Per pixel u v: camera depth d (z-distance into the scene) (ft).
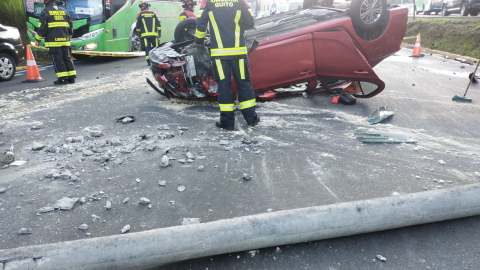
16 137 13.82
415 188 9.49
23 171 10.85
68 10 32.32
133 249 6.30
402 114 16.29
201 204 8.92
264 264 6.92
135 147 12.58
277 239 6.95
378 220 7.31
